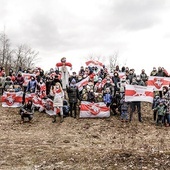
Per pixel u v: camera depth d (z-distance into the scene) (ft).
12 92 72.02
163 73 75.36
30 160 39.11
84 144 46.93
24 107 59.77
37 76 76.64
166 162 38.17
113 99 63.21
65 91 70.33
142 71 79.41
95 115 62.49
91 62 81.66
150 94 59.36
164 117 57.16
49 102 65.46
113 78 68.54
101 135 51.93
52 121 59.82
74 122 59.57
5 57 222.69
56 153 41.98
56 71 79.20
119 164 37.55
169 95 58.70
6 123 58.65
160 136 50.88
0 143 46.42
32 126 57.16
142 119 62.03
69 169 35.83
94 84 74.54
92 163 37.99
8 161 38.63
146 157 40.11
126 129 54.95
